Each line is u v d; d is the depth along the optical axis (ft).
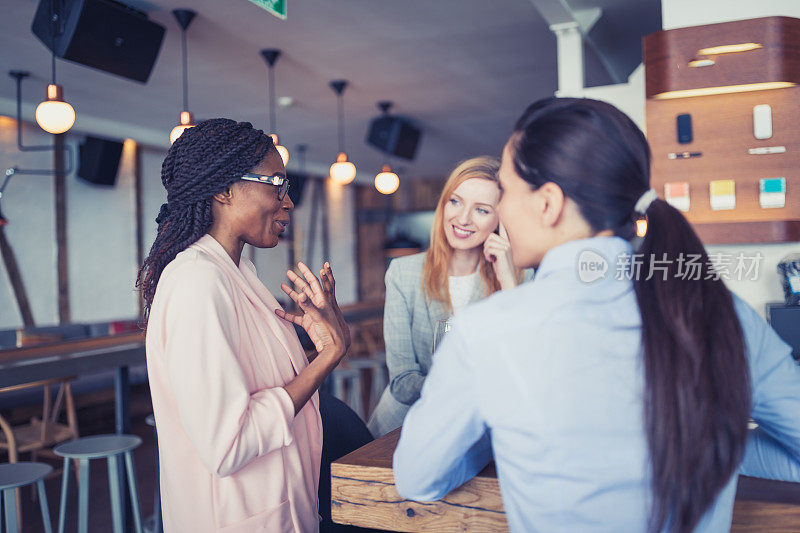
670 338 2.37
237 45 14.58
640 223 2.68
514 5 12.66
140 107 19.92
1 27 13.12
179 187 3.94
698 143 8.16
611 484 2.36
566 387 2.37
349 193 38.22
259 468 3.74
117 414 11.12
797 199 7.80
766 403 2.82
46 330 18.63
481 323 2.52
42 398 17.37
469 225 5.86
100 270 22.79
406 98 19.75
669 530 2.34
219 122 3.97
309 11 12.73
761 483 3.29
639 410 2.37
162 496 3.86
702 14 8.52
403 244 37.37
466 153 29.60
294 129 24.12
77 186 22.08
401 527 3.59
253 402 3.58
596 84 19.30
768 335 2.79
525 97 19.90
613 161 2.55
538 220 2.69
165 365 3.61
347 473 3.76
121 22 12.12
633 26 14.12
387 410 6.23
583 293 2.47
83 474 8.55
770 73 7.50
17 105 18.01
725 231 7.97
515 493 2.51
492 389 2.47
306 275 4.03
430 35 14.26
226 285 3.74
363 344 22.71
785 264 6.92
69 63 15.39
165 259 3.99
